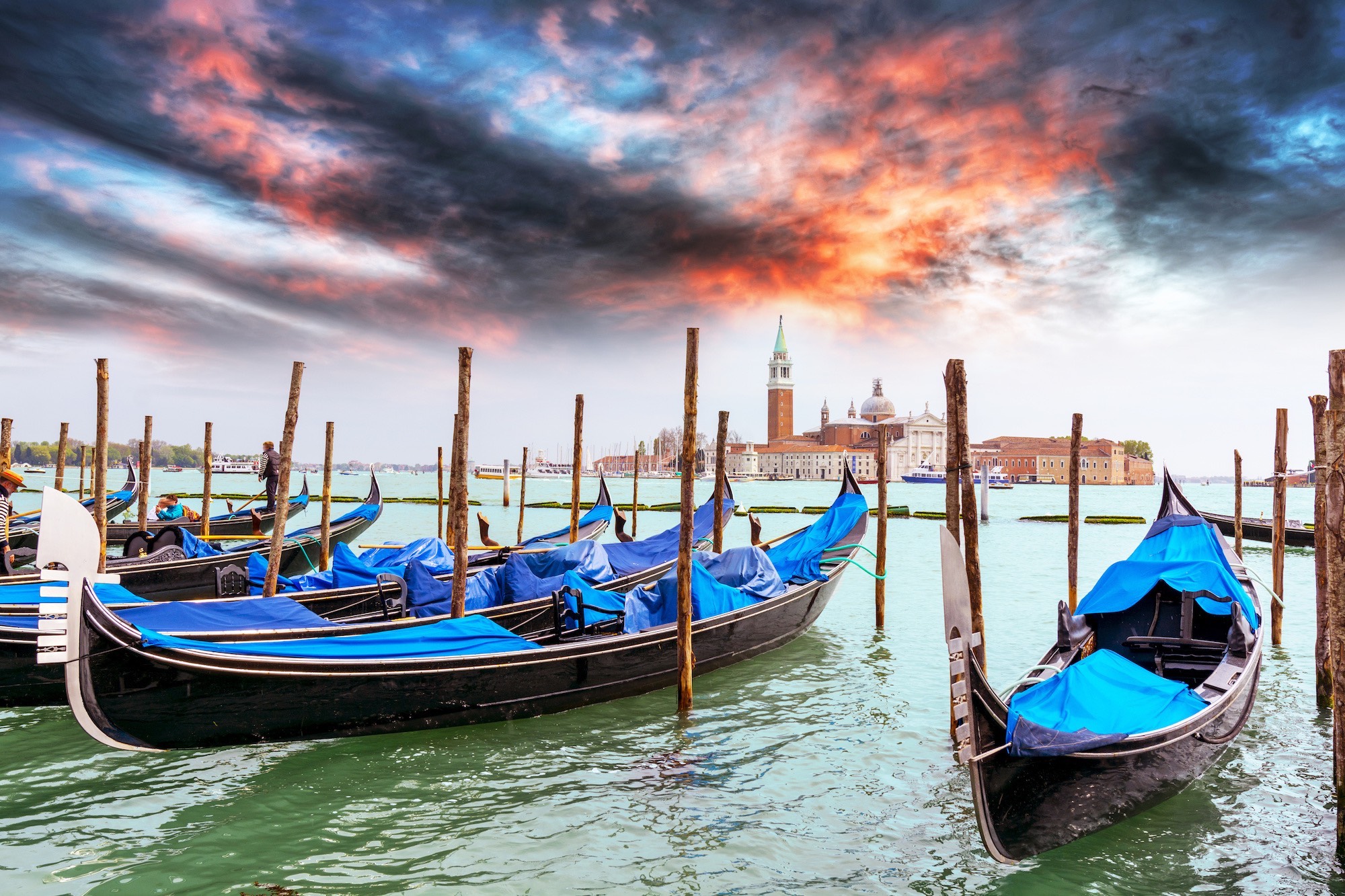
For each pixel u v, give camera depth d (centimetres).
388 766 850
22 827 709
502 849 684
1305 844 695
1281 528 1366
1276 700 1068
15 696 976
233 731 817
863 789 810
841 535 1602
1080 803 667
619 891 623
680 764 870
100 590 1002
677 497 8794
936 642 1438
